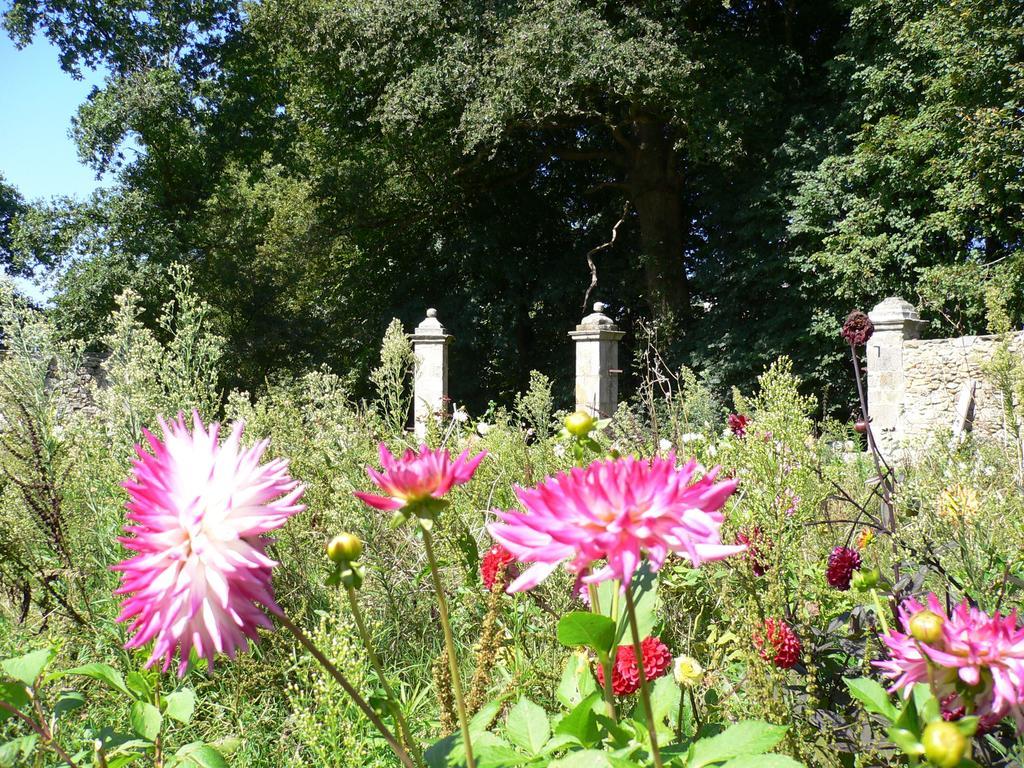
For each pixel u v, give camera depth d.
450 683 1.96
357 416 4.70
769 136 18.78
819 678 1.86
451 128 19.25
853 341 3.06
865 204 16.83
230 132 22.27
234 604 1.09
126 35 21.59
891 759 1.62
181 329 4.32
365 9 18.91
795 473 1.98
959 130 15.52
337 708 1.98
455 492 3.47
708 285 19.31
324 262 23.70
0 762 1.57
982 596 2.14
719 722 1.79
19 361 3.83
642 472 0.99
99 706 2.46
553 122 19.06
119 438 3.74
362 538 3.39
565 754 1.41
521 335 22.00
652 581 1.55
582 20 17.44
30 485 3.04
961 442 3.12
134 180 21.31
